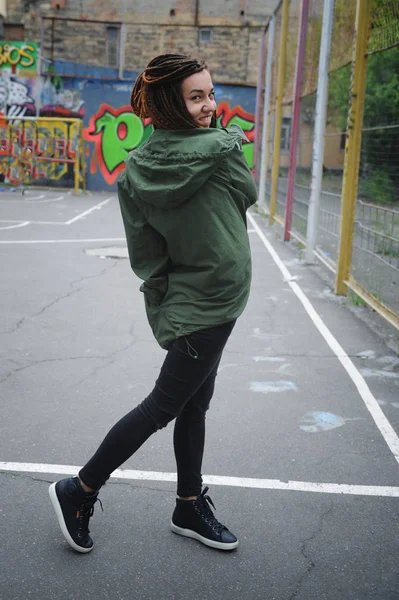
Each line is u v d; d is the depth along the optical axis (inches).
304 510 112.7
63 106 895.7
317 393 167.3
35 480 120.3
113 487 118.6
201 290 85.9
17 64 890.1
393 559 99.7
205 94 81.9
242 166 83.5
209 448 134.6
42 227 486.9
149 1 935.7
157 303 92.4
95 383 170.2
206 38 946.1
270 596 90.7
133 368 182.4
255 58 943.7
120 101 892.6
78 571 95.0
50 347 199.5
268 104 657.0
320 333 222.4
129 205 89.9
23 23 957.8
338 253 283.4
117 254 374.6
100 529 105.8
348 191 272.2
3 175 884.6
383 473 126.4
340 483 122.0
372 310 255.6
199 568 96.5
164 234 86.1
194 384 88.9
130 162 87.5
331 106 343.6
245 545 102.4
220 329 87.0
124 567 96.3
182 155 80.0
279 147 537.6
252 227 544.4
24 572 94.3
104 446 93.4
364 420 151.3
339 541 104.0
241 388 169.5
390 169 232.4
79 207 662.5
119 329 220.8
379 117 250.4
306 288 295.6
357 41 253.6
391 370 186.2
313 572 96.2
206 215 82.7
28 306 249.0
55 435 139.2
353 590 92.3
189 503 101.9
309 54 397.7
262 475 124.3
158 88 81.3
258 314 246.7
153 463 127.8
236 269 84.8
